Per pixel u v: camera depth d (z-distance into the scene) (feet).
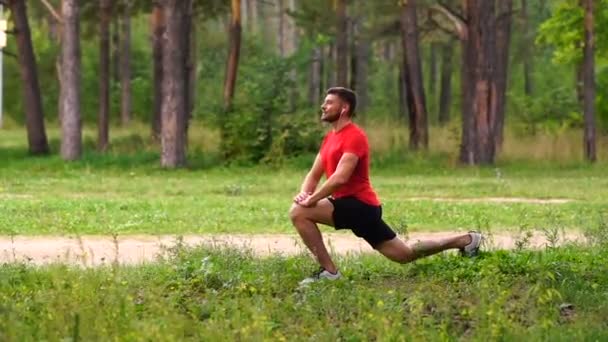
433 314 27.12
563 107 135.33
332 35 136.36
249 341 23.81
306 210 31.17
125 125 147.33
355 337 24.49
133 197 72.38
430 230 53.47
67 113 106.32
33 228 52.42
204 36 179.01
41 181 87.51
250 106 106.73
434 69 180.34
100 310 25.79
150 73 181.37
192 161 106.63
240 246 43.91
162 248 40.60
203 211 60.85
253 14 204.23
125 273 33.58
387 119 139.23
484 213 60.85
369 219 31.24
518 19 157.07
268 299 27.99
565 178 92.43
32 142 112.68
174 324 24.79
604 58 127.34
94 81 171.73
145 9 127.13
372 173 99.55
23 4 111.96
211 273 32.14
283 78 109.19
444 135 117.91
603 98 129.59
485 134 105.50
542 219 58.39
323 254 31.60
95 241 48.19
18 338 24.08
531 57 175.52
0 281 31.78
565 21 123.54
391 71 194.49
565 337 24.34
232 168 103.71
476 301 27.37
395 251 32.27
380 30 134.62
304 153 106.42
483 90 105.19
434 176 95.66
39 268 35.73
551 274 30.58
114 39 163.32
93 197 72.18
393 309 26.61
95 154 107.55
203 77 179.63
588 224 54.70
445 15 120.06
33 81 112.47
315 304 27.91
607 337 24.56
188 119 117.19
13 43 169.27
